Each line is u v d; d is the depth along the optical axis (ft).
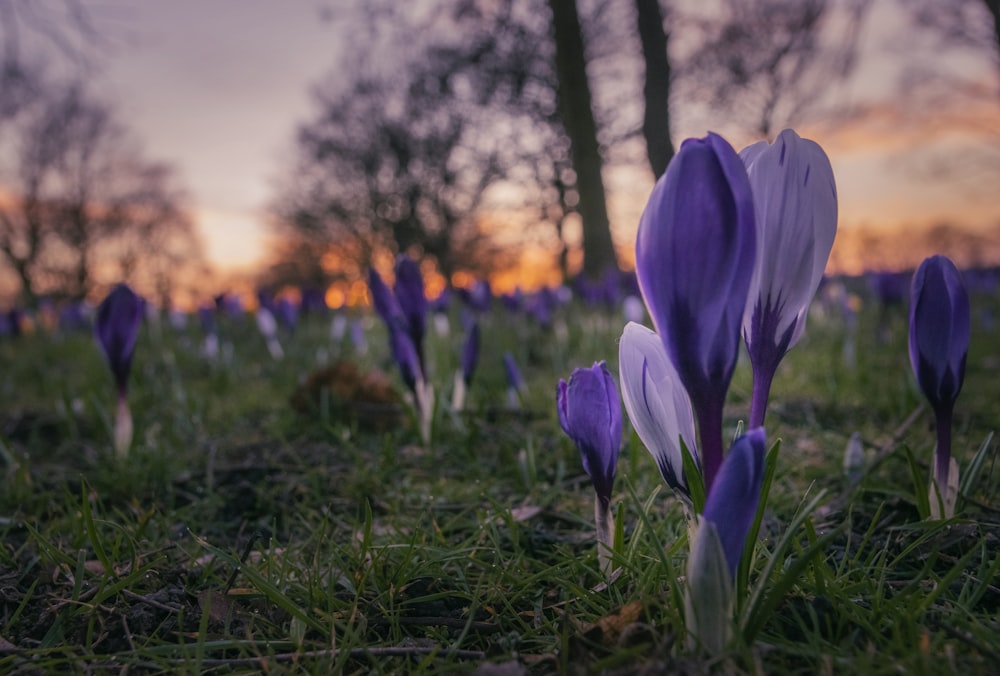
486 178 80.18
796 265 4.18
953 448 10.41
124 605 5.88
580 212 42.09
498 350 24.06
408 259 11.35
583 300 31.09
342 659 4.84
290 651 5.31
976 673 4.20
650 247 3.87
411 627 5.75
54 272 97.25
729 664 4.00
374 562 6.26
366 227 103.30
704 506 4.19
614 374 15.84
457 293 30.17
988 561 5.83
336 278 110.11
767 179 4.14
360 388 14.52
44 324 40.57
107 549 7.46
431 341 17.20
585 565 6.08
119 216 99.45
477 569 6.77
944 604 5.27
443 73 66.54
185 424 14.10
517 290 29.99
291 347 27.37
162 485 10.42
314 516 9.00
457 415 12.81
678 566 5.85
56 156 91.15
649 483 9.44
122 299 10.89
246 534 8.53
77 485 10.50
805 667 4.43
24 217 94.68
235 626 5.66
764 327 4.26
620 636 4.66
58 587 6.31
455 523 8.13
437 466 10.98
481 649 5.34
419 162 91.45
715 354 3.88
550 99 63.93
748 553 4.39
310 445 12.62
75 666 5.07
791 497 8.48
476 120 74.23
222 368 20.99
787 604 4.97
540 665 4.72
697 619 4.01
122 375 11.09
